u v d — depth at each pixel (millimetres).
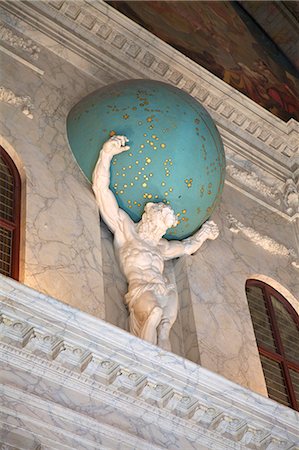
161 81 13539
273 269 13484
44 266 10695
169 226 11781
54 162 11836
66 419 9250
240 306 12414
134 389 9773
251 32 17266
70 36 13492
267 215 14195
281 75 17125
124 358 9625
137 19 14992
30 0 13344
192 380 9898
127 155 11844
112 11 13828
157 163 11875
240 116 14805
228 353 11711
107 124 12000
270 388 12250
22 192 11406
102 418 9523
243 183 14344
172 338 11609
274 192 14648
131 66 13938
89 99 12414
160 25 15352
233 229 13406
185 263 12250
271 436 10297
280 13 17734
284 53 17672
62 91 12789
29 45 12938
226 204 13758
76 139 12086
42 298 9242
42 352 9391
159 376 9781
